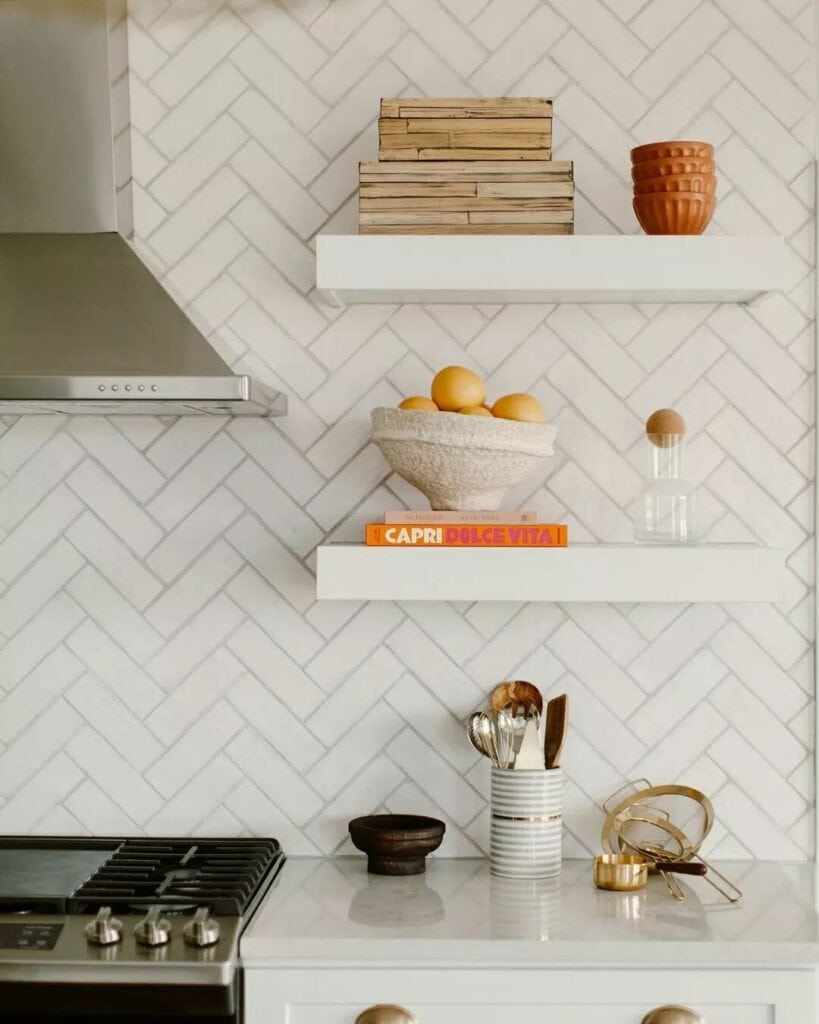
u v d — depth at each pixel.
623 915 2.11
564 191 2.31
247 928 2.02
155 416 2.56
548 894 2.24
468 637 2.55
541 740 2.52
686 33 2.55
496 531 2.26
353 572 2.26
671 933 2.01
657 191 2.29
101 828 2.55
